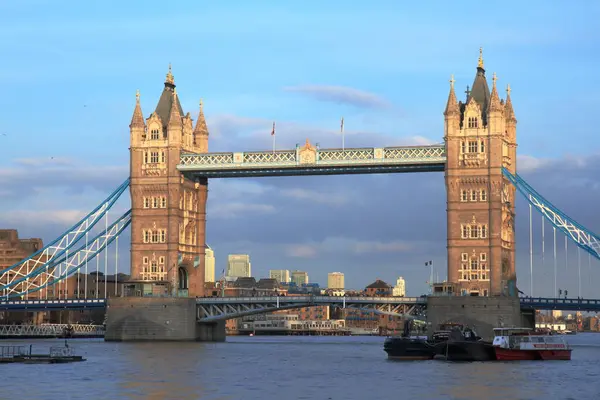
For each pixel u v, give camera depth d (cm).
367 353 19825
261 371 14438
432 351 17212
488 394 11475
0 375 13412
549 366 15312
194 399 10931
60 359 15938
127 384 12369
